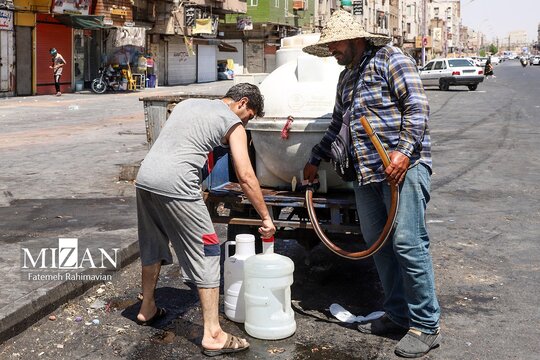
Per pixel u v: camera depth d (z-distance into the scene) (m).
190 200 3.49
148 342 3.78
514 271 5.13
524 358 3.56
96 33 31.86
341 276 4.96
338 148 3.75
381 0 83.50
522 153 11.58
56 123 16.05
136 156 10.41
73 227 5.92
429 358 3.56
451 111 20.75
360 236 4.70
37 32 27.42
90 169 9.20
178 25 39.09
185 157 3.52
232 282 4.08
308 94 4.43
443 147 12.42
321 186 4.40
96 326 4.00
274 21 51.81
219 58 52.75
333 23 3.64
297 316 4.19
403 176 3.42
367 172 3.57
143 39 32.44
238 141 3.57
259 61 52.47
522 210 7.24
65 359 3.54
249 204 4.52
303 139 4.31
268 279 3.76
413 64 3.51
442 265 5.27
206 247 3.55
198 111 3.60
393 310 3.86
